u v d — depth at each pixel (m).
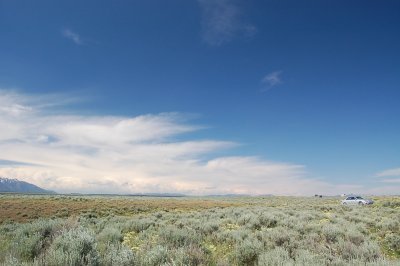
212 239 14.66
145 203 61.72
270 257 9.59
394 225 18.42
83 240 8.67
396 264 8.52
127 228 19.56
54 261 7.56
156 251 9.30
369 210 29.89
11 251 9.31
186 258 9.30
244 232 14.95
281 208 35.38
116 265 8.33
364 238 13.74
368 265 8.79
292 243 12.55
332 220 20.77
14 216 39.16
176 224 20.14
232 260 10.97
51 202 55.94
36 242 10.55
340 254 11.12
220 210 34.19
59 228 13.74
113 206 51.91
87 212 43.47
